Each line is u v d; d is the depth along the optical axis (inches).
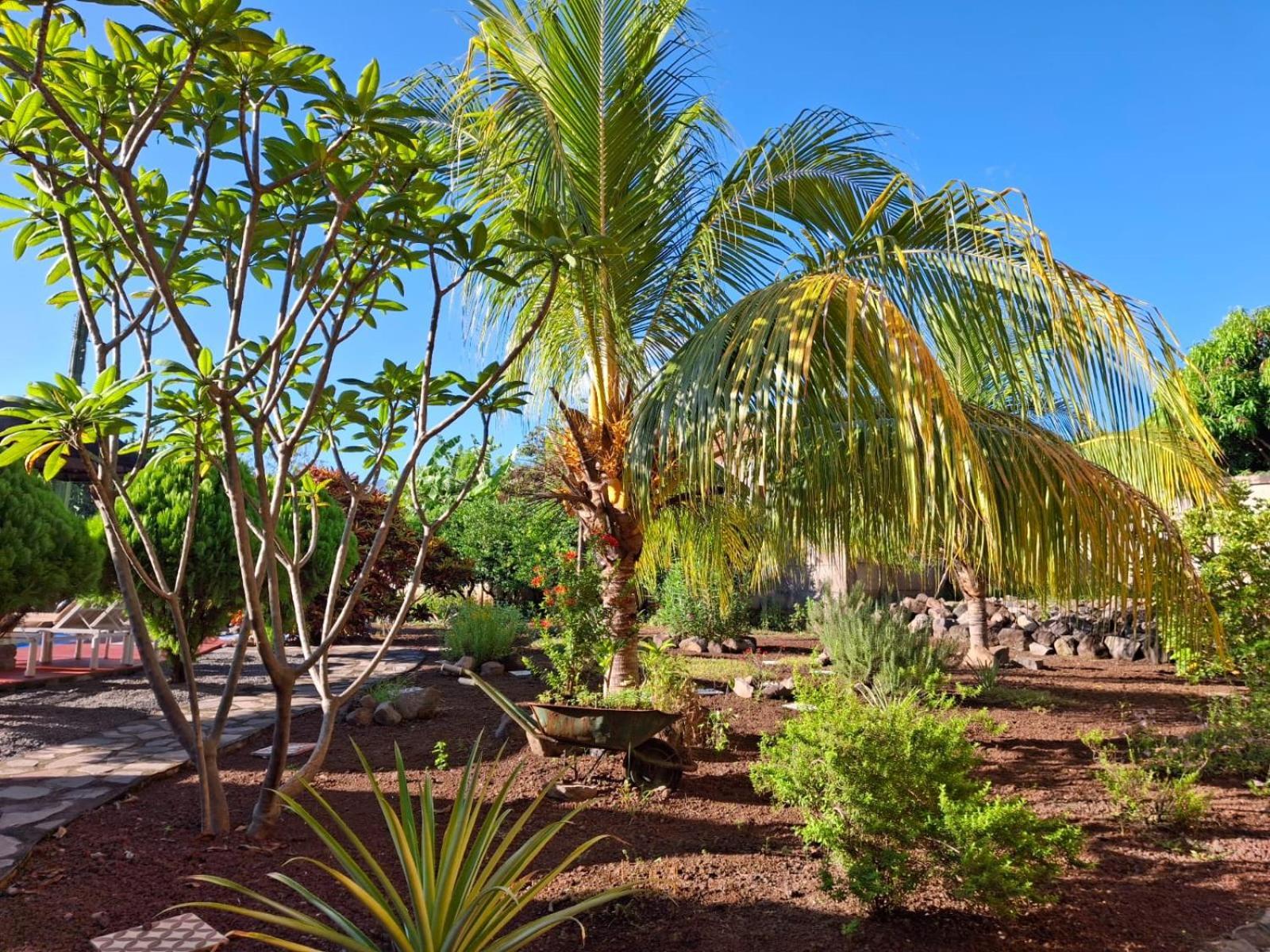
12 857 120.0
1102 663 391.5
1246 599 239.3
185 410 123.2
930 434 139.3
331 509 374.3
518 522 584.4
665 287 225.6
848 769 116.7
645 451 185.6
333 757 196.2
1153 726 238.8
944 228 199.6
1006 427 197.6
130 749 193.3
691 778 181.5
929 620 467.2
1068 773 191.9
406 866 81.7
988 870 101.3
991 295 172.1
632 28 205.0
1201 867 135.0
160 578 133.0
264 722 233.1
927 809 116.0
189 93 120.8
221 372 119.6
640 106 206.5
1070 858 110.1
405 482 141.6
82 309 125.7
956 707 268.8
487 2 202.4
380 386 150.0
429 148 159.5
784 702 267.9
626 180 211.5
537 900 114.0
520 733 218.5
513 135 195.2
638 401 202.1
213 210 136.7
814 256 214.4
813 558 406.9
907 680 260.1
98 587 299.6
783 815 156.2
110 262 136.3
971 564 224.7
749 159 212.8
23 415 111.3
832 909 112.7
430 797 87.9
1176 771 191.9
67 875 116.3
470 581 571.8
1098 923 112.0
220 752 195.2
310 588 361.4
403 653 418.9
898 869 107.8
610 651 231.5
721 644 421.7
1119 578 183.3
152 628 293.6
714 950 100.6
